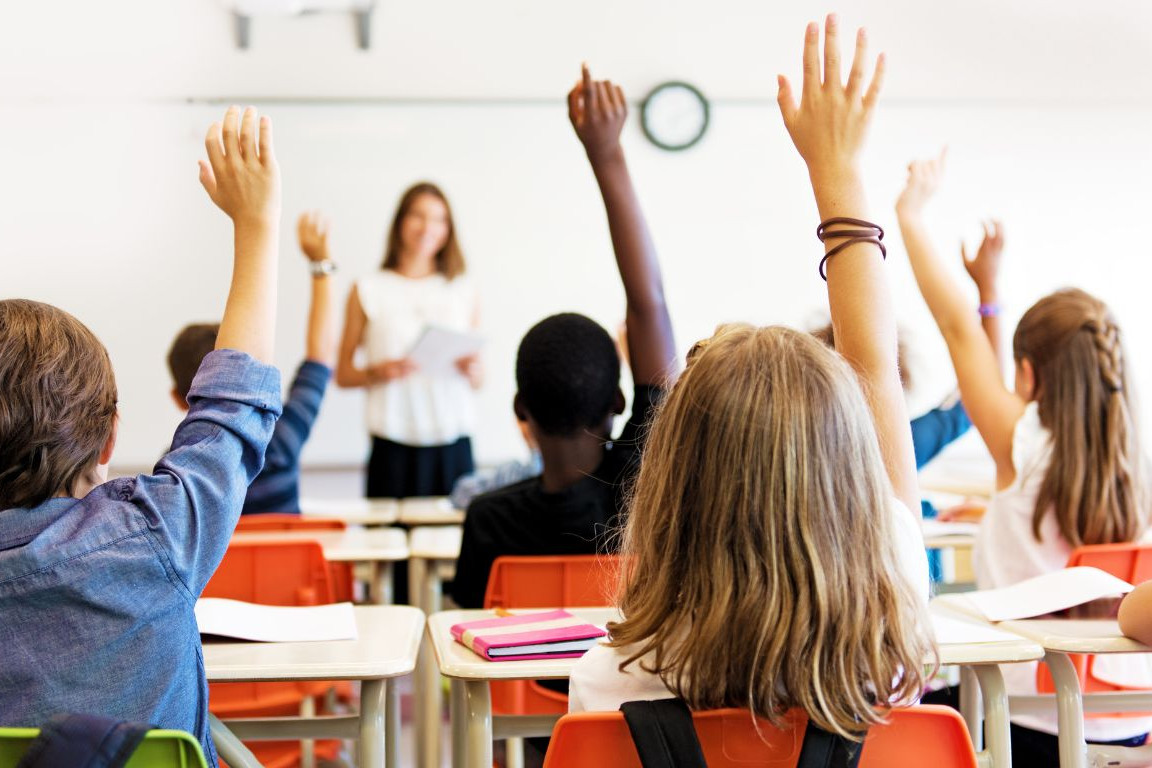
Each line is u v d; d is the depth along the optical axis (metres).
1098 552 1.75
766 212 5.03
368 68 4.80
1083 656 1.83
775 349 0.94
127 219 4.67
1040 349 1.92
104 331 4.65
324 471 4.81
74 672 1.01
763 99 5.02
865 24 5.04
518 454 4.89
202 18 4.71
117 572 1.03
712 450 0.91
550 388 1.79
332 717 1.46
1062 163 5.12
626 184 1.83
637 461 1.81
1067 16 5.11
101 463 1.13
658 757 0.86
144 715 1.03
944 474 4.38
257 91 4.75
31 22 4.61
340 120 4.78
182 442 1.11
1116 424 1.87
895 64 5.05
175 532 1.06
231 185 1.20
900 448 1.11
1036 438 1.92
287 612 1.49
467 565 1.89
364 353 4.37
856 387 0.95
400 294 4.31
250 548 1.91
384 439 4.20
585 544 1.83
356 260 4.79
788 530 0.89
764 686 0.87
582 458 1.84
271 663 1.25
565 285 4.91
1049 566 1.93
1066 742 1.44
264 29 4.74
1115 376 1.88
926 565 1.05
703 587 0.90
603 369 1.82
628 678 0.96
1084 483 1.87
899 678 0.96
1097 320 1.89
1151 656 1.85
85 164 4.64
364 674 1.24
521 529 1.86
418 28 4.82
